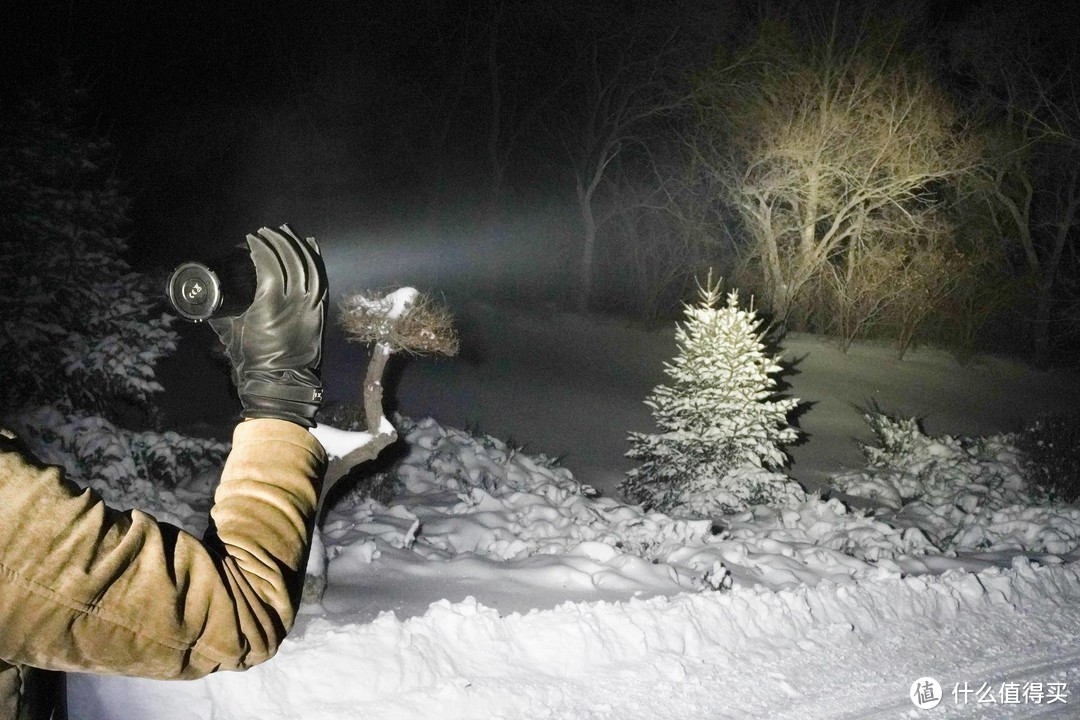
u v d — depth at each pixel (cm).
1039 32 2931
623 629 696
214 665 115
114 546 110
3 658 109
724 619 743
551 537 1012
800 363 2497
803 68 2633
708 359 1379
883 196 2730
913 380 2516
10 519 106
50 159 980
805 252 2730
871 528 1141
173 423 1359
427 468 1255
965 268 2762
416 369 1983
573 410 1870
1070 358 3136
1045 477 1562
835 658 733
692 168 2866
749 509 1298
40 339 918
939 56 2966
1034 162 3073
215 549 121
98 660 109
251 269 136
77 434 859
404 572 830
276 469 128
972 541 1183
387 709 566
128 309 962
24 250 941
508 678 626
